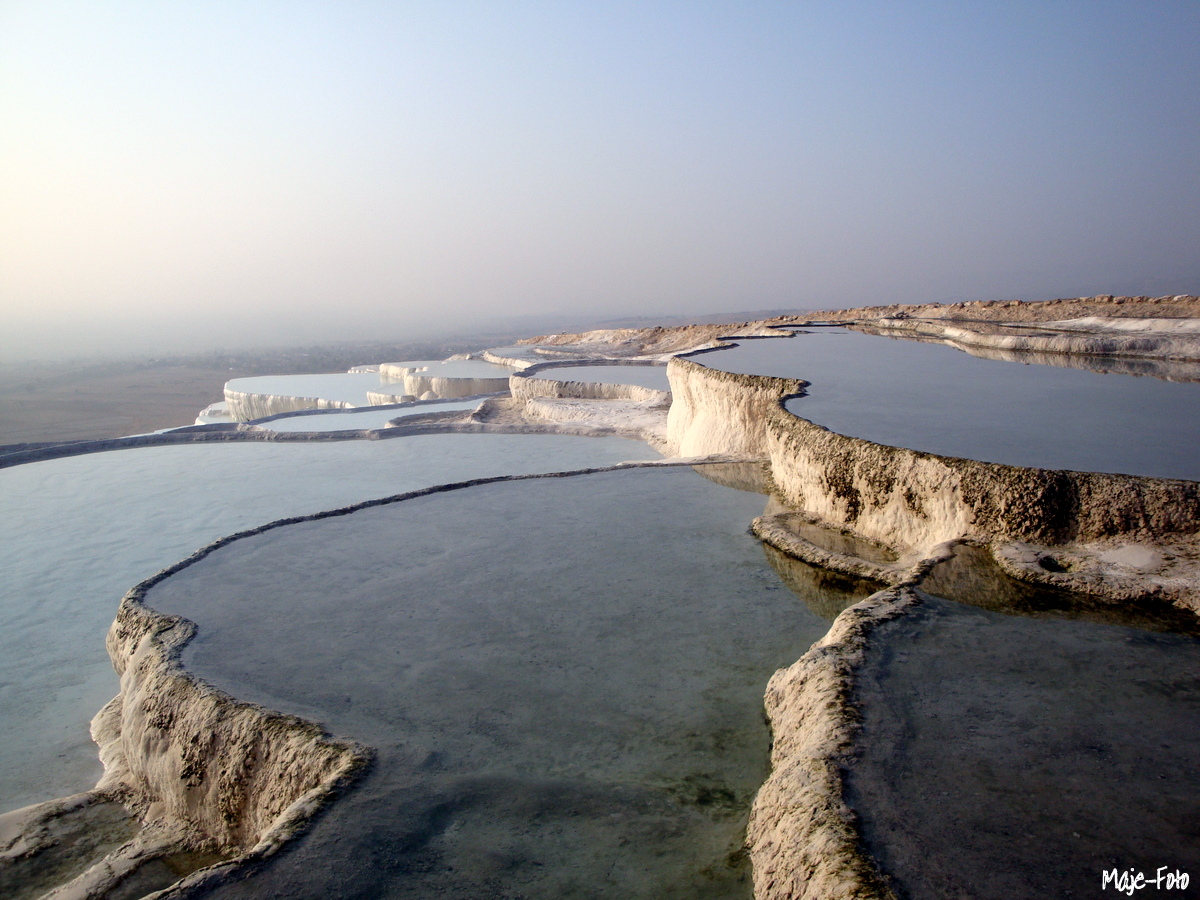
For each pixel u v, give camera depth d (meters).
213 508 10.38
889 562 5.47
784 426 7.34
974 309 23.59
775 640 4.52
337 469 12.28
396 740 3.50
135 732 4.21
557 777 3.22
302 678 4.15
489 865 2.65
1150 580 4.11
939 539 5.38
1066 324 17.38
